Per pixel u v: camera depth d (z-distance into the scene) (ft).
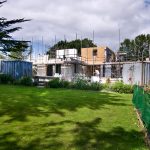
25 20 40.63
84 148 28.78
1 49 39.04
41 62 170.71
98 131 35.63
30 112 46.44
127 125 39.24
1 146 28.91
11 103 54.34
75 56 173.78
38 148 28.53
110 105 56.85
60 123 39.42
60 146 29.25
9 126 37.04
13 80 111.86
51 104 55.21
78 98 65.41
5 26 38.01
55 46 206.49
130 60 159.33
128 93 88.28
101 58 186.70
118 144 30.37
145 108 33.73
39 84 106.22
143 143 30.99
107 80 121.29
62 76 142.82
